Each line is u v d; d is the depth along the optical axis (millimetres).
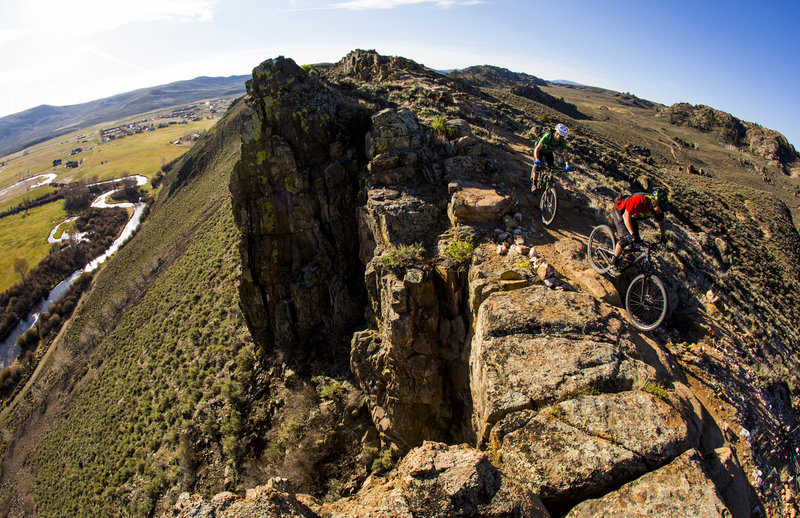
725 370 9680
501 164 17609
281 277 22688
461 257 12742
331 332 22203
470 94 41562
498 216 13773
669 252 14906
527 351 8164
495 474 5488
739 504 6484
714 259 20906
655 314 9641
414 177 17125
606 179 22672
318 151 21969
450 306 13336
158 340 39000
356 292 21953
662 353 8742
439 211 15289
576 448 6172
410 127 18266
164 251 74375
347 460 16922
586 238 13203
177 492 21234
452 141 18359
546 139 12609
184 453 22469
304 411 19531
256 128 21156
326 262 22219
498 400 7426
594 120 142500
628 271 11734
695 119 181250
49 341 90250
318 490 16438
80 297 104812
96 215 169625
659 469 5801
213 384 26391
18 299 114312
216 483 20188
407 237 14969
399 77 36594
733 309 13625
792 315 25562
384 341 15258
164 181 157625
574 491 5770
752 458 7516
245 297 23578
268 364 23359
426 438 14336
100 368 48062
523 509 5047
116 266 94000
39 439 46031
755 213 55000
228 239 45906
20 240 160375
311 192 21672
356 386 18969
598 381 7410
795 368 12633
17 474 41844
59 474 34781
